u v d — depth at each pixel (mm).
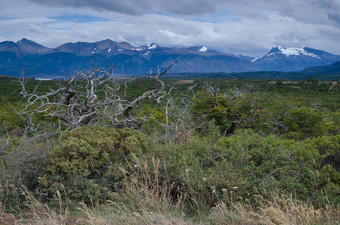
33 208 3891
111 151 5199
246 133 6598
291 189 4398
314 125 15641
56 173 4602
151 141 6035
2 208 4125
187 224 3576
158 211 3854
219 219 3662
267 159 5164
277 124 16266
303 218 3709
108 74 9406
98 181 4641
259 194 4199
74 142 4852
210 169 4781
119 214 3951
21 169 4629
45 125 10461
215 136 7383
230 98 17109
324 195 4434
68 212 3947
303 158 5152
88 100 8867
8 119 13008
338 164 6266
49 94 8719
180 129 8234
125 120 8375
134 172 4617
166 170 4668
